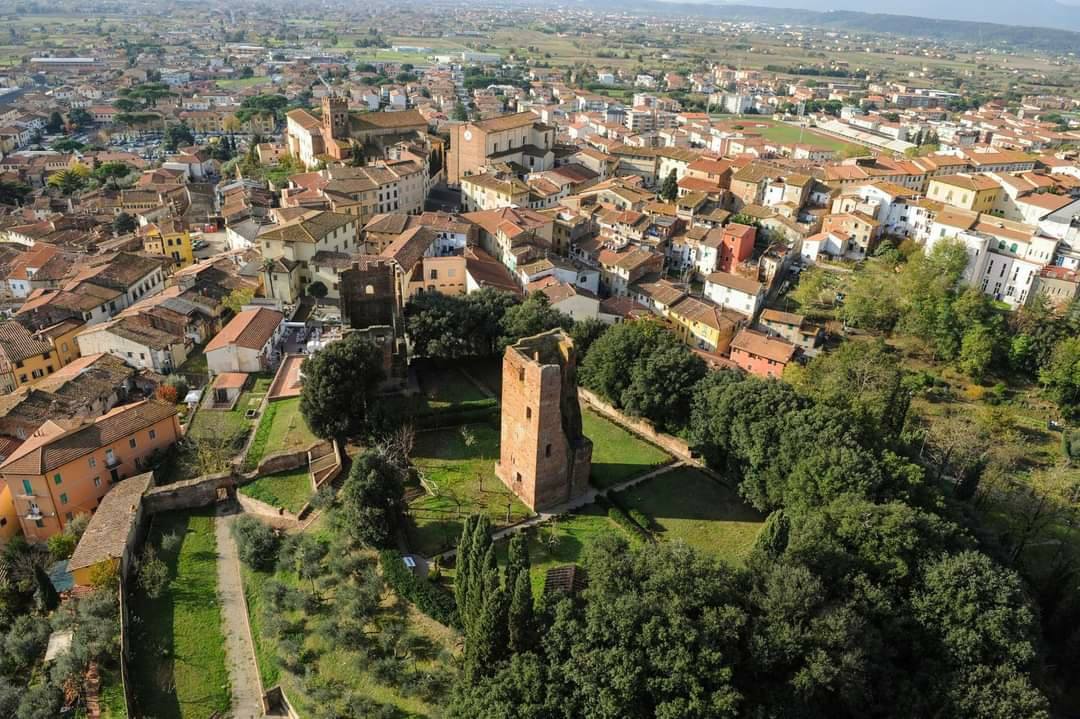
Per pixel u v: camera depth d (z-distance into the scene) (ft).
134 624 230.48
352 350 314.76
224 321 449.06
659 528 280.92
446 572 244.42
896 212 642.63
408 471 290.76
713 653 189.37
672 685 185.78
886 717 214.48
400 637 218.38
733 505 299.38
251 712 207.41
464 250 520.42
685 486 309.63
